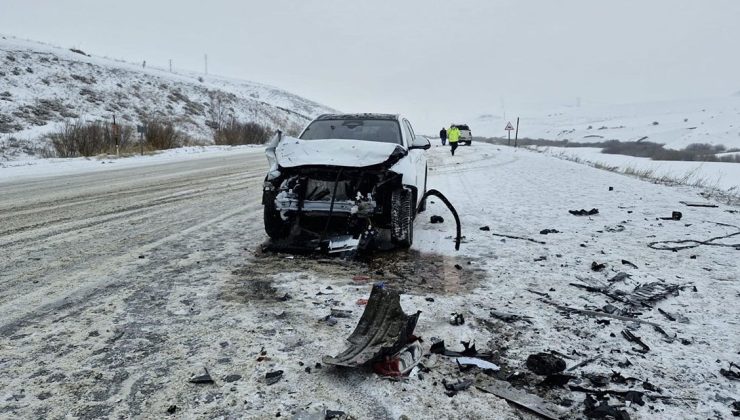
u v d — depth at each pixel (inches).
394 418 88.7
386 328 114.3
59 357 110.6
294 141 211.0
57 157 793.6
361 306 143.6
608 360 113.3
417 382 101.7
